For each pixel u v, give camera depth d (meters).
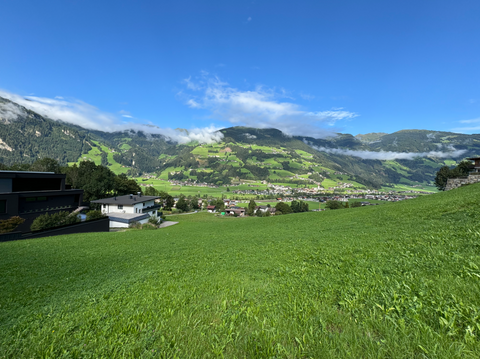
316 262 7.66
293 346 3.09
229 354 3.08
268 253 10.88
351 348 2.84
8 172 34.84
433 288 3.96
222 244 16.73
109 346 3.43
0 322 5.47
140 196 63.41
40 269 12.05
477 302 3.31
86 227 34.50
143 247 18.98
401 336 2.95
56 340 3.89
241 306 4.52
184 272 8.93
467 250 5.91
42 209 39.12
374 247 8.35
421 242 7.70
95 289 7.66
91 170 76.12
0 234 24.38
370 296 4.15
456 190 24.17
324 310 3.93
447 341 2.75
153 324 4.04
